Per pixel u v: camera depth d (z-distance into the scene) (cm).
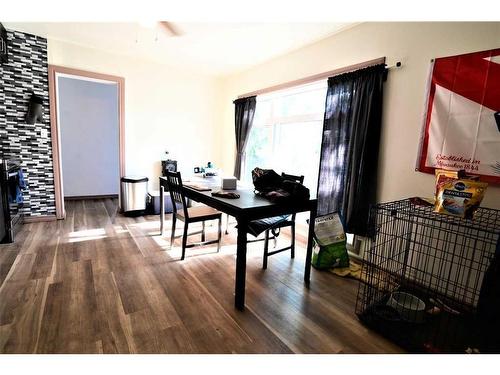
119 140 399
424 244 204
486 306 144
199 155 477
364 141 242
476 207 156
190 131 461
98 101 491
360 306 193
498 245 140
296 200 203
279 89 352
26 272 222
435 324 173
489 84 179
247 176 440
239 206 182
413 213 183
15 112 320
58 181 358
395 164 236
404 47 223
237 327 168
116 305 184
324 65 294
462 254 183
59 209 365
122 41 327
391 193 240
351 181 253
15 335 153
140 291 202
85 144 493
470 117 189
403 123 228
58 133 351
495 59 175
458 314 181
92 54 358
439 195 167
